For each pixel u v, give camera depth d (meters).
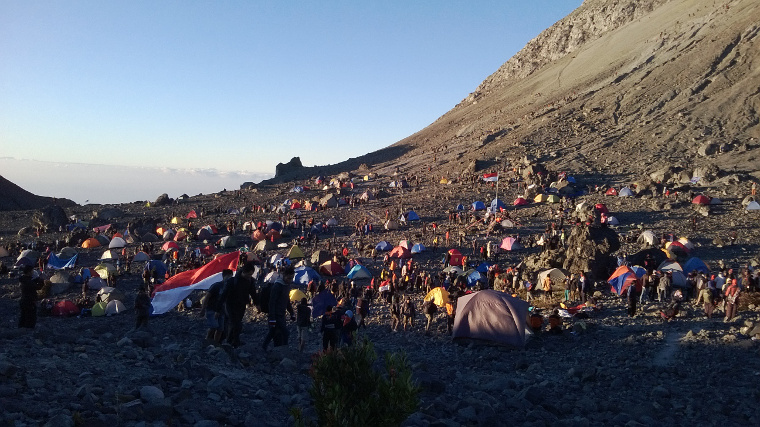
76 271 43.78
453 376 13.86
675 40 122.50
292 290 29.12
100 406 6.58
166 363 9.31
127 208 88.88
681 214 53.44
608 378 13.74
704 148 76.81
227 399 8.00
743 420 10.40
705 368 14.28
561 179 70.44
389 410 5.78
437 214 63.97
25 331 10.86
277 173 139.00
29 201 106.25
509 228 53.62
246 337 20.89
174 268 42.50
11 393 6.53
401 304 23.94
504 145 99.06
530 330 19.56
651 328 19.98
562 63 160.75
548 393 12.23
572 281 27.62
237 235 60.75
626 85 111.19
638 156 80.50
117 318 28.98
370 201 76.50
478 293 20.16
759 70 95.38
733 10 120.94
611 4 176.25
